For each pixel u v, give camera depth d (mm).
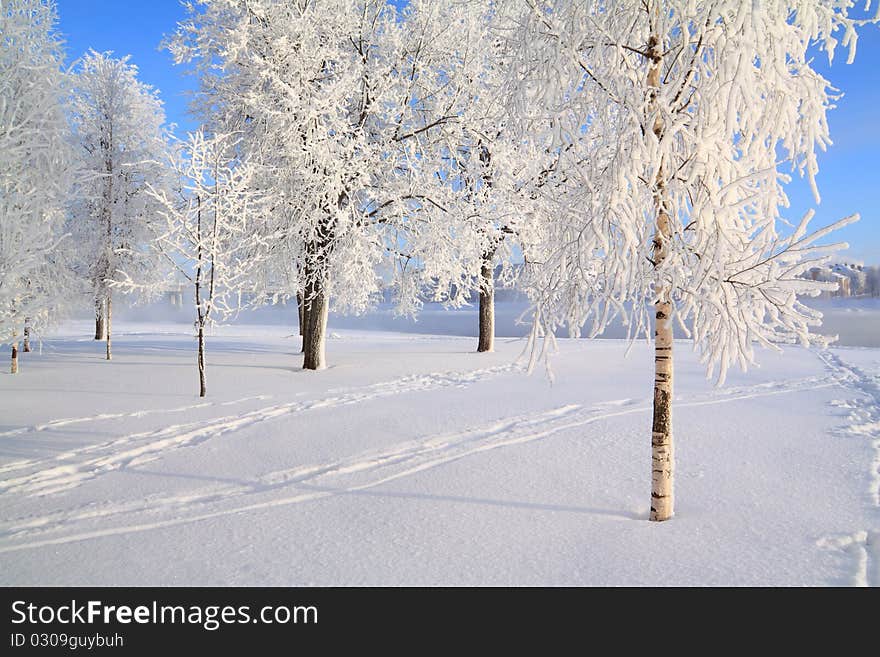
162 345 23391
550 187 5863
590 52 5379
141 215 19062
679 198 5129
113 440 8352
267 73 13078
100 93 19047
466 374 14664
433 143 15383
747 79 4402
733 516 5152
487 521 5246
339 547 4758
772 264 4562
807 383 12734
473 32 14992
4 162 7469
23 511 5695
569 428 8688
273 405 10773
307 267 14906
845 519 4953
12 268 6781
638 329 5203
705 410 9828
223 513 5609
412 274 17141
